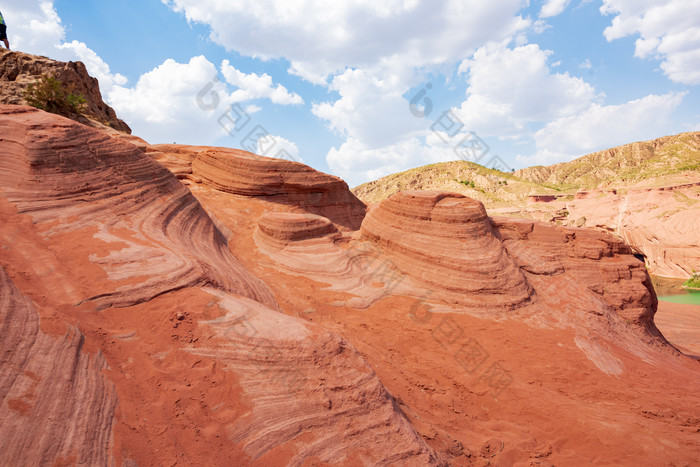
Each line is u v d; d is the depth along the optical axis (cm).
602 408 1023
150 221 1234
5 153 1150
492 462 796
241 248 1820
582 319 1422
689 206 7381
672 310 3875
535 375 1135
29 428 483
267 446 595
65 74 3953
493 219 1833
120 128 4616
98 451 508
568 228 1791
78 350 634
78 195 1155
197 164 2673
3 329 571
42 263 835
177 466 532
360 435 655
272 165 2583
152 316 796
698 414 1010
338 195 2947
